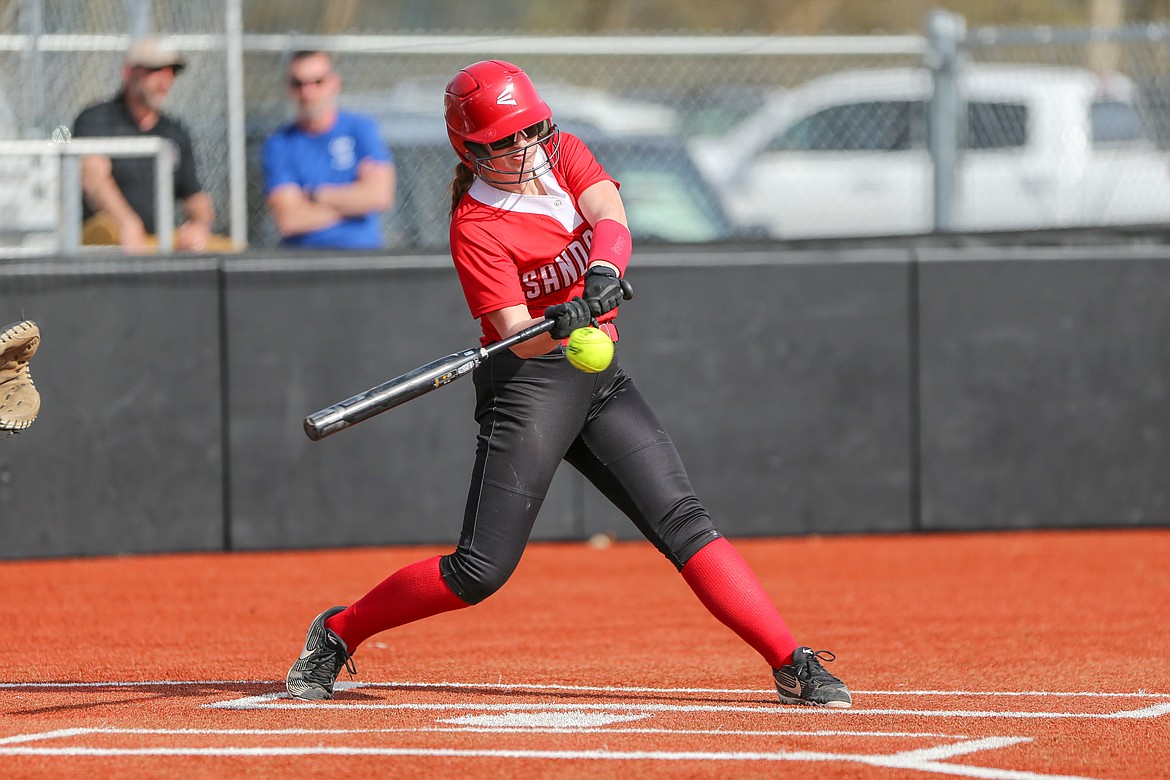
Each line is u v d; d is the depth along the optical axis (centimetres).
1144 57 4978
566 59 6781
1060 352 3425
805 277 3366
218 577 3022
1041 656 2192
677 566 1777
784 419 3375
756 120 6159
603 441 1744
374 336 3272
